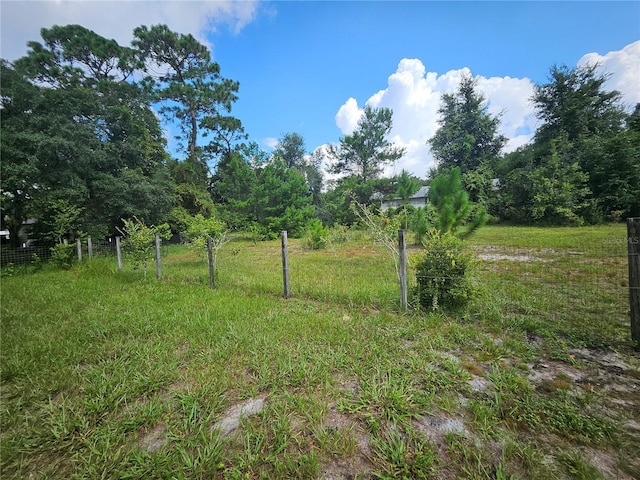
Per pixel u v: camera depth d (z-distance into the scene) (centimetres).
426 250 412
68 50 1845
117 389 234
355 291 488
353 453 166
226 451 172
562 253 800
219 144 2852
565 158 2170
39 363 281
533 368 252
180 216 1675
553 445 168
